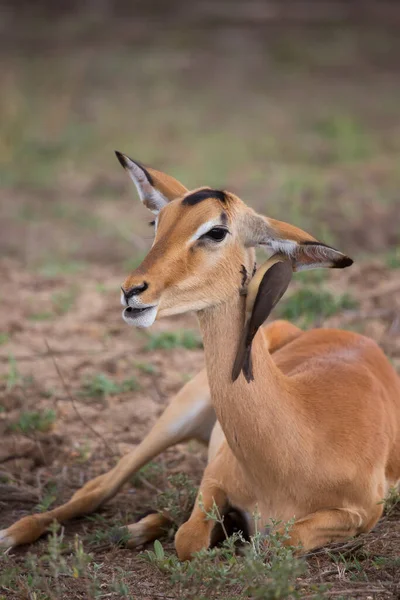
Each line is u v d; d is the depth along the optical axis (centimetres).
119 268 2292
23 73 4666
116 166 3347
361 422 1015
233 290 932
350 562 966
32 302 2003
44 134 3738
